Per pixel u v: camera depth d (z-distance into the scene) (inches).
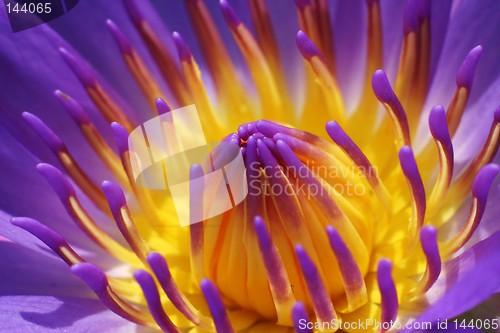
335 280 6.4
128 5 7.0
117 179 6.9
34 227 6.3
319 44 6.9
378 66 6.9
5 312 6.3
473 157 6.7
